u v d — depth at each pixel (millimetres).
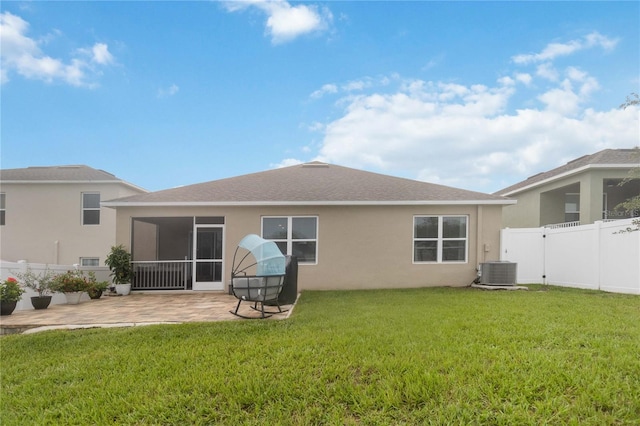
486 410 2705
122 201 11117
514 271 10172
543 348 3947
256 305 7648
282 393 3184
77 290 8938
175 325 5898
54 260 15250
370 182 13125
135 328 5801
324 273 11305
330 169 15047
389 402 2896
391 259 11375
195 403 3107
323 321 5797
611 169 12859
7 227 15336
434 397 2934
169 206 11297
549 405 2703
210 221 11664
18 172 16203
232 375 3613
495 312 6035
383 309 6809
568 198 16609
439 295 8773
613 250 9141
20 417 3086
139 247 15164
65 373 3932
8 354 4715
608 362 3426
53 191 15484
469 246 11422
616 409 2648
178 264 12102
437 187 12625
